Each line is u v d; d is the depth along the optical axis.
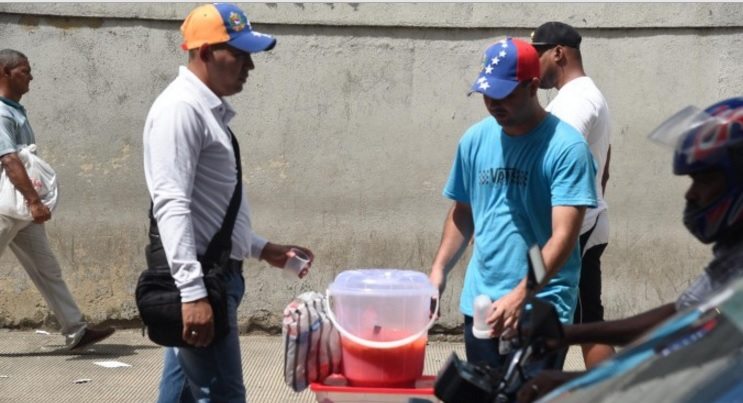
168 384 4.68
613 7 7.25
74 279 7.70
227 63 4.14
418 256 7.52
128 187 7.62
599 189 5.42
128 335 7.76
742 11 7.16
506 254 4.33
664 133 2.78
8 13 7.50
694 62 7.25
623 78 7.31
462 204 4.63
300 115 7.50
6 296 7.79
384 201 7.51
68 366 7.02
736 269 2.71
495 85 4.11
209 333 4.05
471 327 4.47
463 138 4.51
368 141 7.49
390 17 7.37
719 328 2.27
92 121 7.58
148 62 7.53
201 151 4.10
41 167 6.99
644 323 3.04
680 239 7.38
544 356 2.94
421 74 7.42
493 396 2.83
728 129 2.69
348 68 7.45
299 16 7.41
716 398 2.15
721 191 2.72
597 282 5.50
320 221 7.56
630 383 2.32
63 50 7.54
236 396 4.25
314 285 7.61
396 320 3.91
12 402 6.23
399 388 3.87
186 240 3.99
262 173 7.55
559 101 5.29
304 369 3.93
